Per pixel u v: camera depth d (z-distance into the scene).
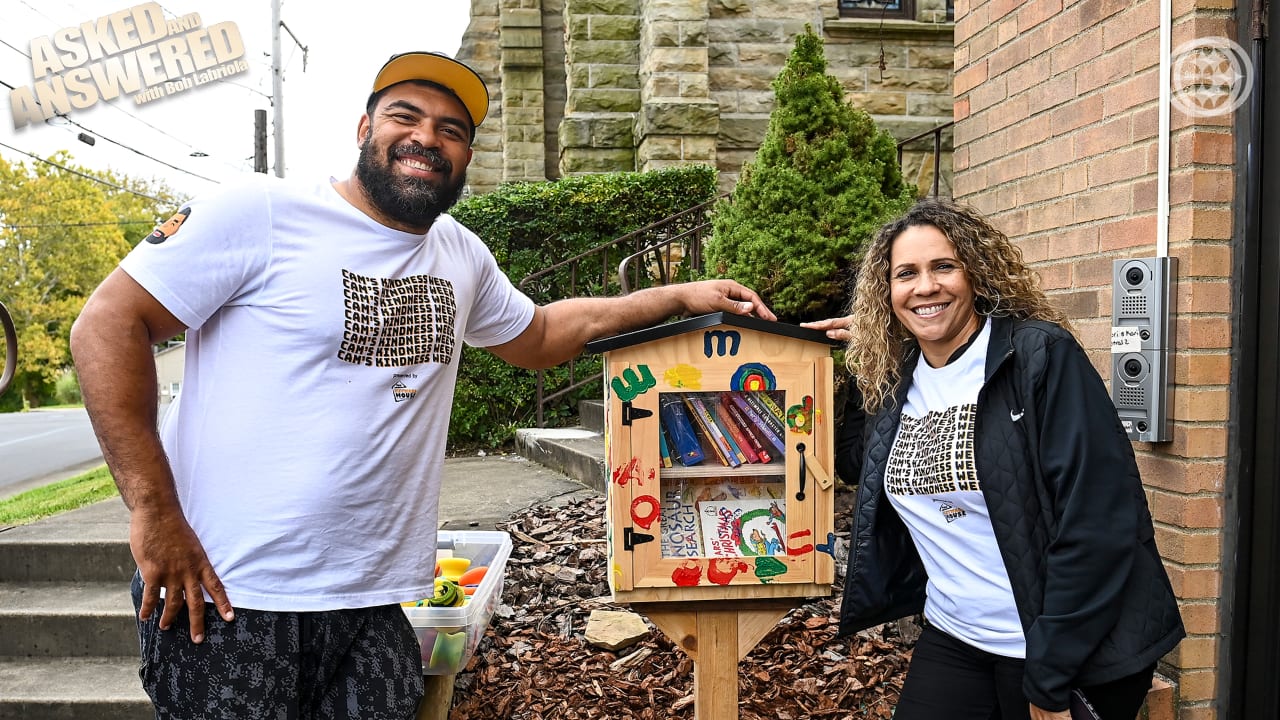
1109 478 1.58
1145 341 2.27
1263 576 2.16
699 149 7.13
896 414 1.95
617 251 6.93
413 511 1.86
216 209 1.69
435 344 1.87
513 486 5.06
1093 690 1.61
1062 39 2.69
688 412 2.11
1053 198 2.74
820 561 2.06
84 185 43.78
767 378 2.04
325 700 1.79
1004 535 1.67
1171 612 1.59
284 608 1.70
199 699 1.68
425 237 1.91
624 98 7.88
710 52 7.25
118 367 1.60
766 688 2.80
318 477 1.71
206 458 1.72
